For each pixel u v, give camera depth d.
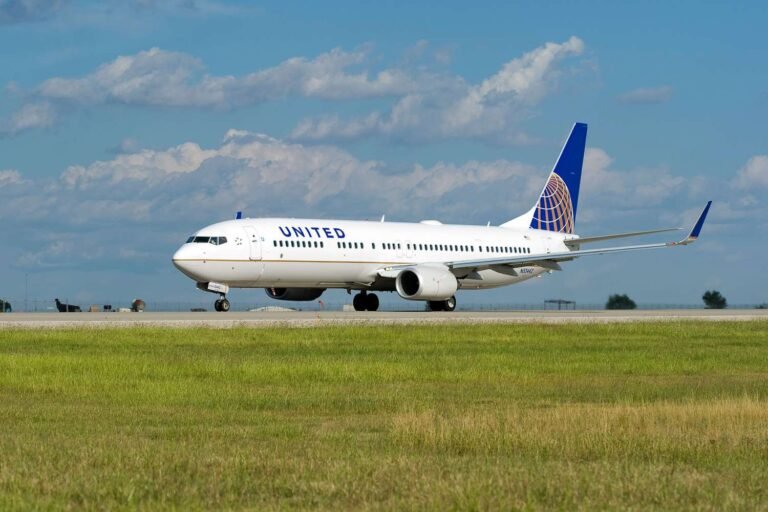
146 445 45.12
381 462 40.50
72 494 34.38
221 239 167.75
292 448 45.16
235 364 83.38
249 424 54.75
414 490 34.94
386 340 111.94
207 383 73.25
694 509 32.97
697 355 99.06
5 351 94.56
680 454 43.62
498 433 47.09
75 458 40.81
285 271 173.62
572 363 89.69
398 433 47.97
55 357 86.38
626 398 66.94
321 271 177.88
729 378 81.19
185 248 166.38
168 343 104.81
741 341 118.75
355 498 34.31
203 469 38.88
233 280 170.00
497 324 139.75
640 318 165.88
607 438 46.12
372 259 183.88
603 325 141.25
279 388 71.12
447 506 32.94
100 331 117.06
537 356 95.94
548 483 36.12
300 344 105.69
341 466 39.28
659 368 86.94
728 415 53.50
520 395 68.62
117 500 33.75
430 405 62.62
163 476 37.41
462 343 110.75
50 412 58.62
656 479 37.16
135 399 64.62
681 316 179.25
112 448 43.88
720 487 36.22
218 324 130.62
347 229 183.38
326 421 56.09
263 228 172.38
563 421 50.62
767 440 46.75
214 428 52.62
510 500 33.72
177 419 56.25
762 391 72.00
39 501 33.12
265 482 36.78
